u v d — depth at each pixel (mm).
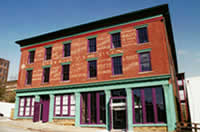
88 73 20453
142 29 19016
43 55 24172
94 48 21062
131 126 16516
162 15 18172
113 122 17828
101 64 19797
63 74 22094
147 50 17922
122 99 18109
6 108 36000
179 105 21828
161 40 17578
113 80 18375
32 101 23453
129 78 17734
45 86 22516
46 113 21438
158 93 16562
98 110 18766
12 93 44312
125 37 19359
